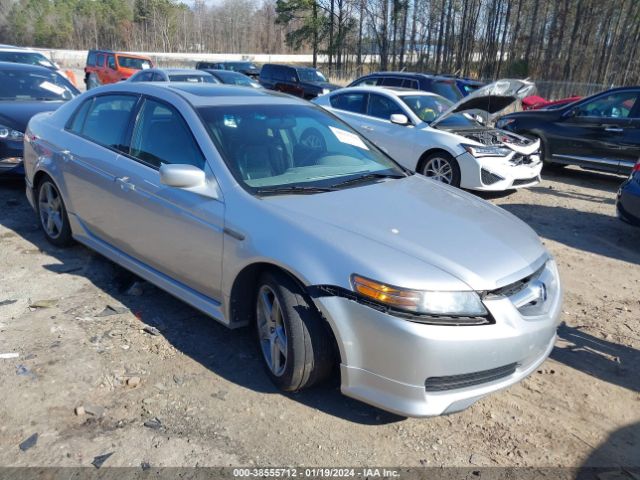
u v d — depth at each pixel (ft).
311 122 13.85
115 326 12.41
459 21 146.10
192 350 11.63
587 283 16.57
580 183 31.96
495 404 10.37
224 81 58.49
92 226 14.79
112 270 15.44
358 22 160.86
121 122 14.01
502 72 134.21
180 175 10.77
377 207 10.76
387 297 8.53
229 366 11.12
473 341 8.57
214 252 10.87
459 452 9.04
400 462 8.74
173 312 13.21
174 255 11.96
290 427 9.41
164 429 9.20
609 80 121.49
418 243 9.47
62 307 13.16
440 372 8.55
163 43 288.30
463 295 8.68
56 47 280.92
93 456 8.55
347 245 9.23
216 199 10.97
